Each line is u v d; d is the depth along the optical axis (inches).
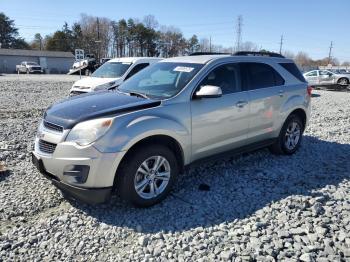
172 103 172.2
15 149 250.8
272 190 184.5
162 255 128.6
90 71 1565.0
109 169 149.6
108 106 164.2
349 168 221.8
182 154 176.6
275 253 128.6
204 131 184.1
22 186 187.8
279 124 232.8
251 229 144.5
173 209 164.6
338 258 125.1
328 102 602.5
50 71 2679.6
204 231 144.3
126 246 136.3
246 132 209.5
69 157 149.9
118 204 169.3
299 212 157.4
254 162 231.3
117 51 3895.2
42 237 141.2
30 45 4197.8
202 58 203.0
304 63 4072.3
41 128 167.9
